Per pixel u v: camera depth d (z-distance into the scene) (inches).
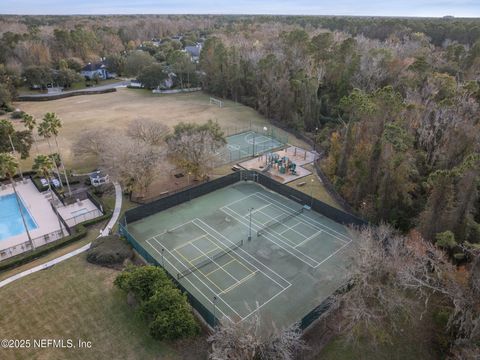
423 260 1376.7
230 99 4579.2
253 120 3764.8
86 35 6323.8
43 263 1659.7
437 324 1301.7
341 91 3558.1
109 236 1804.9
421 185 1999.3
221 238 1847.9
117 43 7052.2
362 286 1296.8
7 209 2135.8
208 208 2124.8
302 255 1726.1
